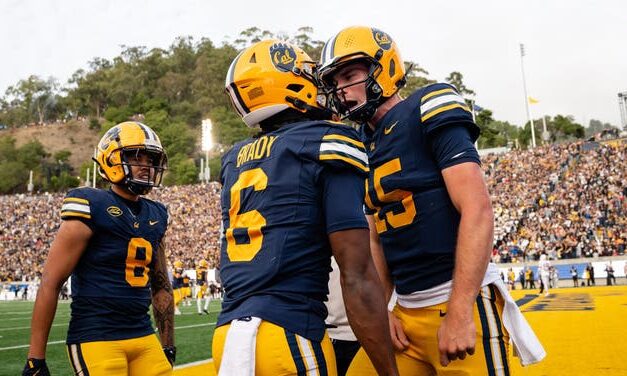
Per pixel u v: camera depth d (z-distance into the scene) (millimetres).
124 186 2721
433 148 1848
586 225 26141
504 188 33969
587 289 19234
